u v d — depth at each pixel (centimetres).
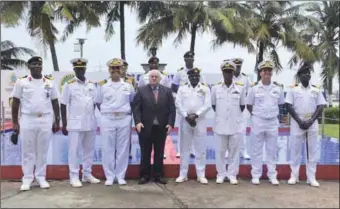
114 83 634
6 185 635
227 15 2114
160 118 632
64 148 834
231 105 644
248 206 532
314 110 642
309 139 648
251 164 675
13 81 1825
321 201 557
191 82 646
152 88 639
